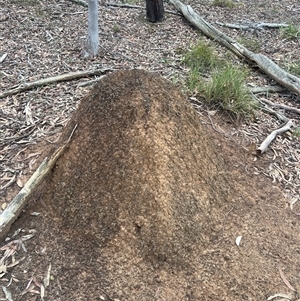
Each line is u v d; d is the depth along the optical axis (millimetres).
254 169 1779
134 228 1351
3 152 1759
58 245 1385
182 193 1397
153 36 2939
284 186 1726
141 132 1396
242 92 2160
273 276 1347
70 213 1435
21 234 1427
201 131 1577
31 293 1268
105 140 1438
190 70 2465
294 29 3166
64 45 2674
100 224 1378
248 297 1280
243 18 3467
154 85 1483
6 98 2115
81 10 3215
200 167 1488
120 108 1441
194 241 1377
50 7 3205
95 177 1425
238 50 2740
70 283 1284
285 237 1482
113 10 3307
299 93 2318
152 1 3082
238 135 1969
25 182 1614
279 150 1921
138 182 1366
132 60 2566
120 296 1251
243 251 1397
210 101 2121
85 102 1551
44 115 1983
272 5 3818
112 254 1340
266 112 2195
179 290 1274
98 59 2547
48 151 1735
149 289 1270
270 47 2986
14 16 2986
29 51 2574
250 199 1603
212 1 3766
